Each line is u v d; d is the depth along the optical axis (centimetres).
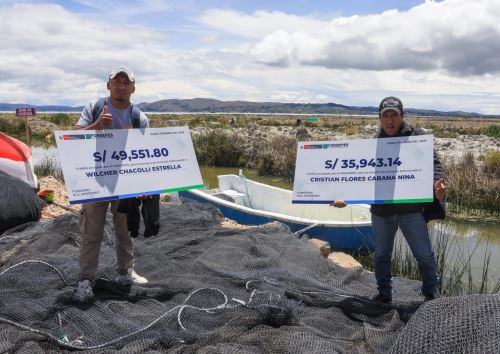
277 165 1875
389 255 448
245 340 348
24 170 766
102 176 412
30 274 446
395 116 428
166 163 439
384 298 448
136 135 427
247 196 1095
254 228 680
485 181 1276
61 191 952
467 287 648
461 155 1592
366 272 573
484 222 1092
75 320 376
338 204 446
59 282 438
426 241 434
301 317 411
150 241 611
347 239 789
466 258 823
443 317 267
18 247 544
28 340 335
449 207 1213
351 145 446
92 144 410
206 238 619
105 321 374
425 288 445
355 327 405
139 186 426
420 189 423
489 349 237
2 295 402
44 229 600
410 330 273
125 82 418
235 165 2108
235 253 548
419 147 429
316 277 517
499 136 3064
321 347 339
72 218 602
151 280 480
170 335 354
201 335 356
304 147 458
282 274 492
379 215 441
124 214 445
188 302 423
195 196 967
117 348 345
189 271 508
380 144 439
